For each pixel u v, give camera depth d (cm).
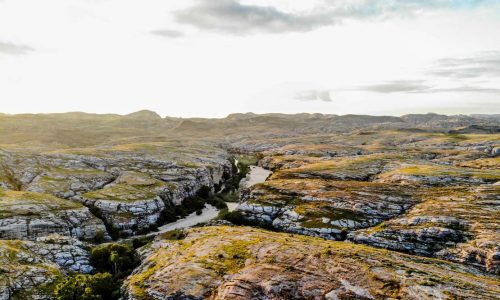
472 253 7231
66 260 7325
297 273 5869
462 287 5300
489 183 12506
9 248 7062
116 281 6856
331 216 9975
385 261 6303
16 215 8875
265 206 11212
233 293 5503
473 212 9012
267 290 5459
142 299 5894
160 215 11438
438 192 11394
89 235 9412
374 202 10650
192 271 6391
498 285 5584
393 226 8969
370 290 5241
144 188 12738
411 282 5394
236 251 7062
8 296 5769
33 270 6512
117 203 10988
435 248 7850
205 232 8919
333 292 5262
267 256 6656
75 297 5934
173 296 5791
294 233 9581
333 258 6359
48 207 9669
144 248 8475
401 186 12600
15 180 12612
